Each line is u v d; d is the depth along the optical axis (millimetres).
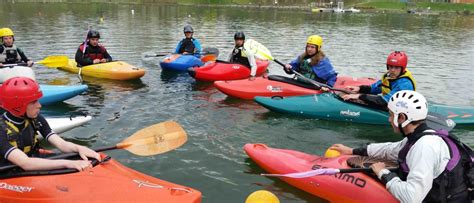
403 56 5609
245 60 9047
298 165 4367
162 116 6488
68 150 3691
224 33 19578
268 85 7430
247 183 4371
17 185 3303
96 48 9461
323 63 7172
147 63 10930
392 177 3322
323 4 63406
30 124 3490
